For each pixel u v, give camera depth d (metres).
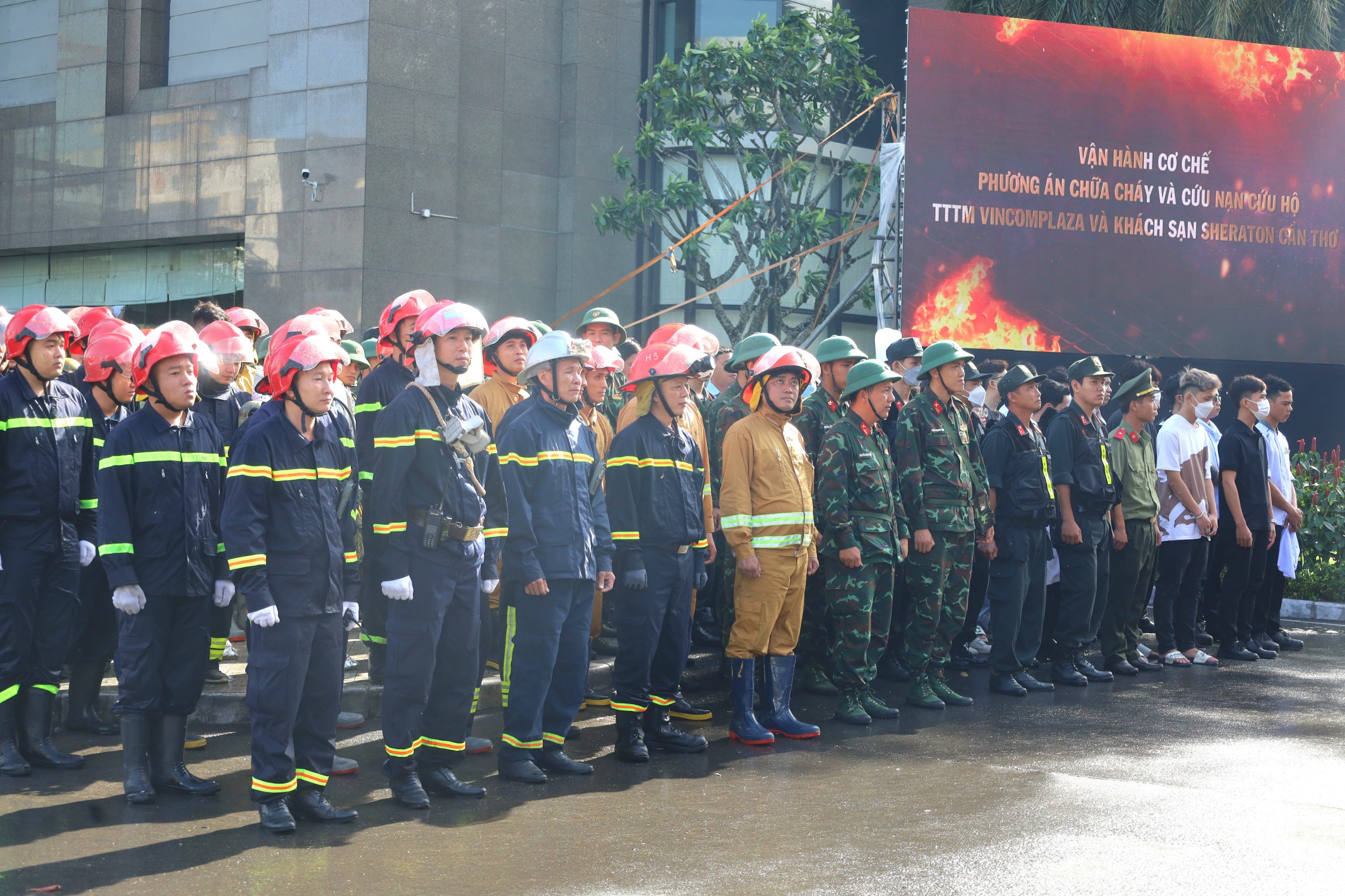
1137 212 16.27
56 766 6.01
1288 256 16.72
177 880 4.51
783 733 7.19
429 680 5.61
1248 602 10.52
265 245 20.02
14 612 5.89
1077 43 16.02
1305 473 14.03
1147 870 4.78
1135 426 9.58
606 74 21.83
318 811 5.30
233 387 7.06
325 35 19.30
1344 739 7.24
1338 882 4.68
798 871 4.71
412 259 19.50
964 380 9.64
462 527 5.59
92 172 22.45
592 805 5.67
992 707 8.17
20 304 24.12
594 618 8.48
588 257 21.62
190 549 5.57
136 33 22.20
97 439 6.51
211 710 6.98
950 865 4.80
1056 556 9.76
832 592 7.61
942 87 15.67
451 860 4.82
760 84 18.98
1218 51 16.44
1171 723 7.69
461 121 20.14
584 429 6.39
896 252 16.14
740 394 8.47
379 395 7.00
